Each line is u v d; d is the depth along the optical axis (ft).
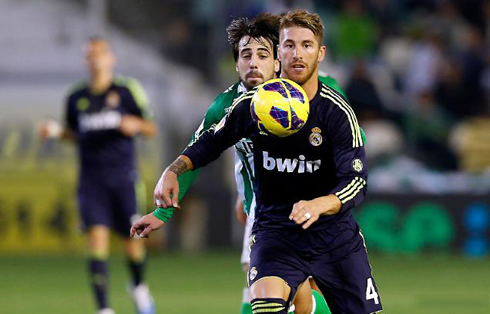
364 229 179.01
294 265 60.64
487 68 208.85
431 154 195.83
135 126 110.32
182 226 182.50
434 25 213.05
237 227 182.91
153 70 194.29
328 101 59.06
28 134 175.73
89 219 108.47
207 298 121.90
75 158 175.83
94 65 112.37
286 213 61.31
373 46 209.46
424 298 121.19
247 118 60.18
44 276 147.64
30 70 190.19
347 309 61.77
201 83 193.26
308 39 58.44
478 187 187.52
